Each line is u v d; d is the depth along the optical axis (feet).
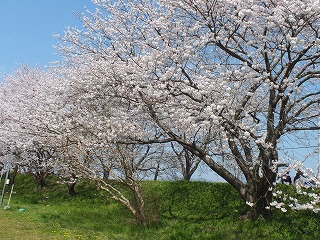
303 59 27.63
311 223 30.25
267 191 29.99
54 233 31.19
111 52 39.37
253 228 30.37
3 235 29.53
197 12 31.27
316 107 35.24
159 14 36.09
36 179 69.15
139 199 36.86
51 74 67.62
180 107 32.01
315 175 23.85
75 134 40.47
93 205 50.55
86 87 39.42
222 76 29.89
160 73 30.71
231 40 32.30
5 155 63.98
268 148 28.48
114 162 39.40
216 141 33.53
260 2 28.02
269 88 27.94
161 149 58.34
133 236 32.27
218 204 39.96
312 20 27.30
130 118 37.29
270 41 29.32
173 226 34.83
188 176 59.72
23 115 48.34
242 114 32.24
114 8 41.27
